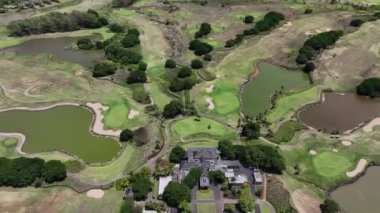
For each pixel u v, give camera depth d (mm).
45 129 143375
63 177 118812
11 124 146000
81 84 170750
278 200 110875
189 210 104625
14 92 165125
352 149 131250
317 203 111562
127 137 135000
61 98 161125
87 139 138250
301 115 150250
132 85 168875
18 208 109875
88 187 116562
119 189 115625
